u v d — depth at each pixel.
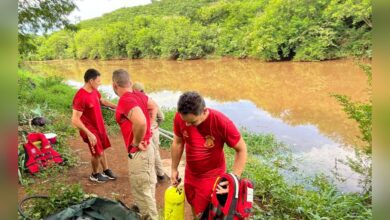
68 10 11.02
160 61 49.75
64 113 11.34
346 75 23.22
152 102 4.79
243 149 3.03
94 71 4.83
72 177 5.58
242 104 16.11
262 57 36.75
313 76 24.12
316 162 8.05
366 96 16.06
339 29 31.14
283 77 25.09
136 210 4.21
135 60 56.41
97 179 5.39
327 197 5.20
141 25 61.44
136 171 3.71
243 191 2.65
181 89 22.33
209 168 3.12
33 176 5.43
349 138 10.11
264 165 7.14
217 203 2.74
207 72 32.41
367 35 28.41
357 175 7.05
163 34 53.16
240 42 41.66
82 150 7.14
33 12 10.34
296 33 33.84
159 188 5.36
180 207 3.27
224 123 2.95
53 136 6.59
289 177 6.98
